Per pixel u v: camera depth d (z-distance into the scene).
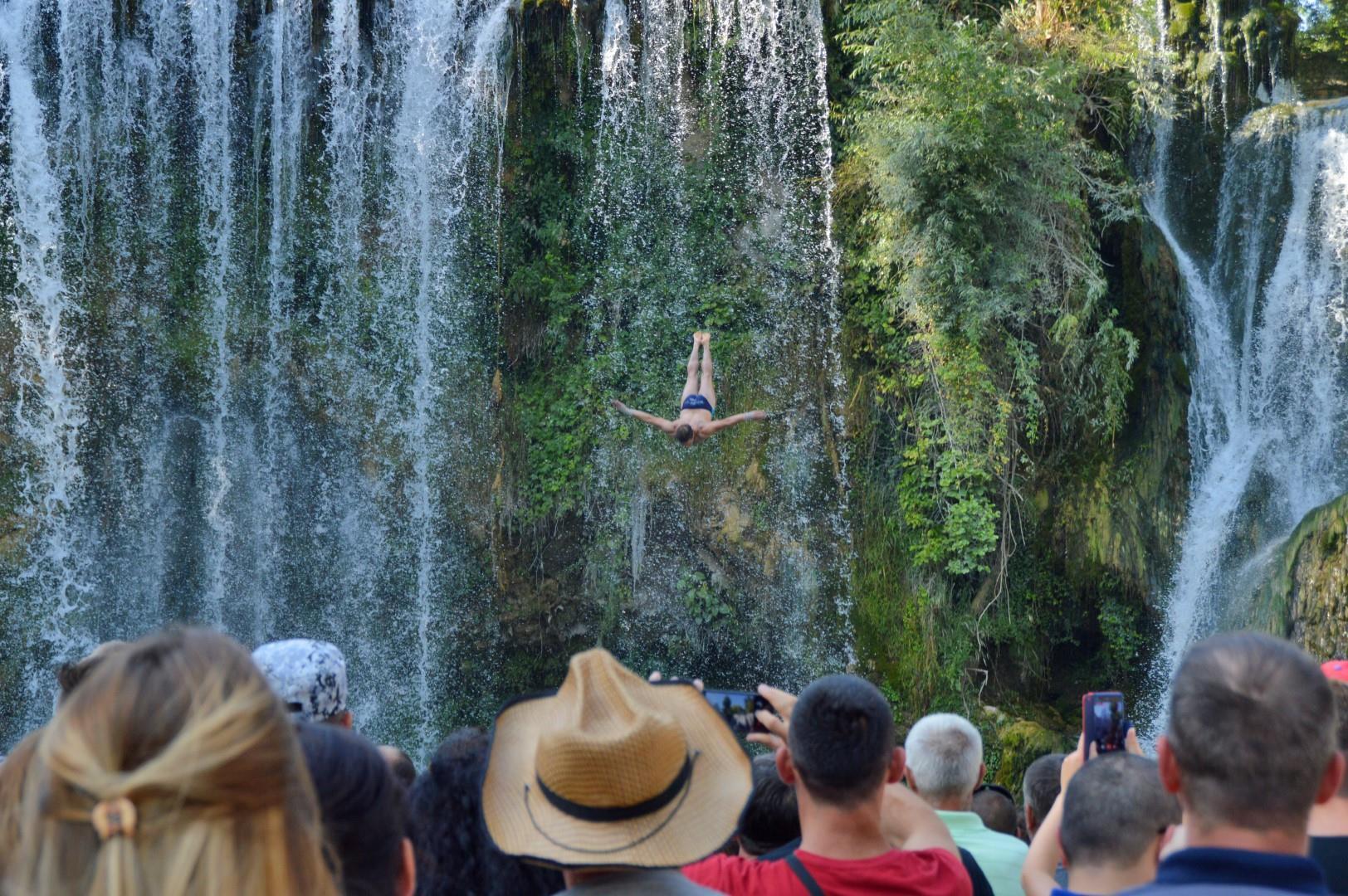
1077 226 16.97
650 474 19.11
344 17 18.88
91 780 1.53
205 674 1.63
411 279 19.39
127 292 17.81
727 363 18.95
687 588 19.12
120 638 17.39
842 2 18.42
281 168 18.78
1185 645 17.77
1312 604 15.73
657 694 3.00
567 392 19.45
